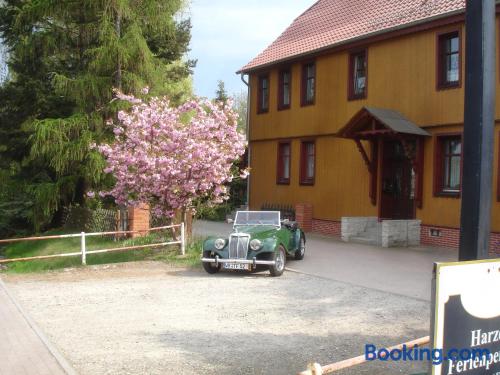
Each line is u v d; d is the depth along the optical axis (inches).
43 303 384.8
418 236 699.4
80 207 918.4
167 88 965.2
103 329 312.2
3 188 938.7
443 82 692.1
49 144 770.2
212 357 260.4
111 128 784.9
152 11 788.6
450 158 684.1
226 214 1096.2
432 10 709.9
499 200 618.8
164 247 644.1
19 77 885.8
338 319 334.6
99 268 546.3
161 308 365.4
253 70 1017.5
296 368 245.1
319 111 877.8
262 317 339.6
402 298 394.6
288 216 924.6
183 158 583.5
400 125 681.0
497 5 625.0
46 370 236.7
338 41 829.8
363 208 791.7
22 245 900.6
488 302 161.0
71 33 847.1
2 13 893.8
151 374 236.4
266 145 1004.6
